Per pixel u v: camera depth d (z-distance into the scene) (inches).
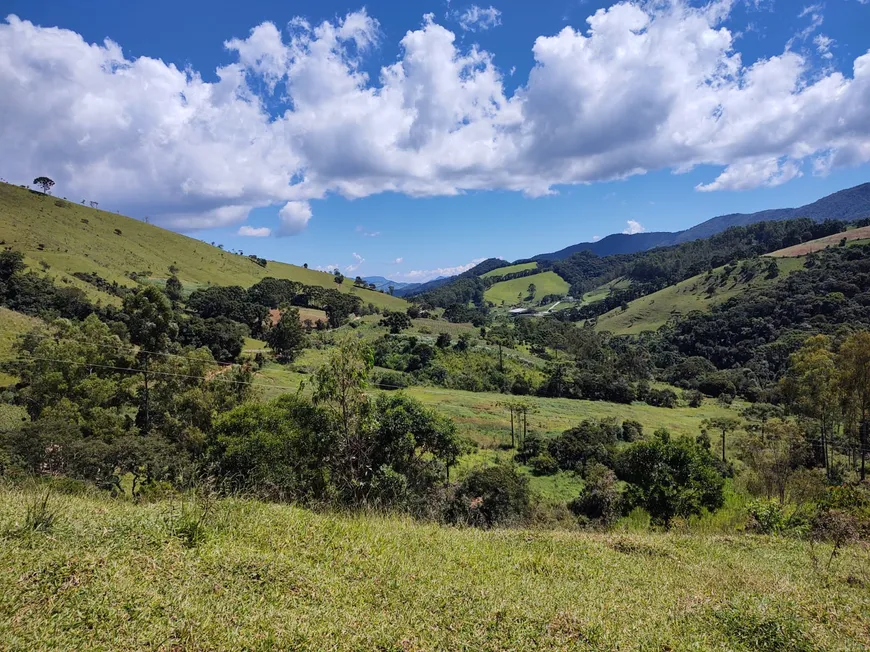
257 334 3782.0
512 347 4355.3
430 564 245.9
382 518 362.0
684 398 3405.5
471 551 289.0
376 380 3063.5
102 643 122.6
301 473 598.5
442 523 467.5
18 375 1624.0
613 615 199.3
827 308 3880.4
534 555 301.9
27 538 179.3
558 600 211.9
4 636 117.9
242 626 143.5
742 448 1272.1
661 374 4178.2
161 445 1047.6
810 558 358.3
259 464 621.6
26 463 865.5
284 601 167.3
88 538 189.9
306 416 598.9
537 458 1761.8
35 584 144.3
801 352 1888.5
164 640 128.6
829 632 192.7
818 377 1596.9
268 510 291.6
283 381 2352.4
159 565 175.5
